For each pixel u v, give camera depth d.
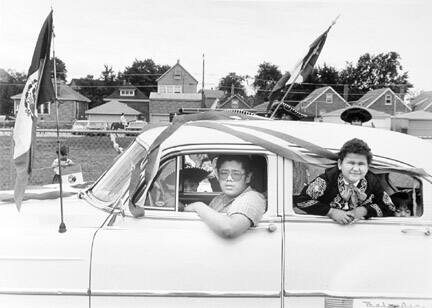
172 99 64.62
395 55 78.44
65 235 3.31
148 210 3.41
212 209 3.37
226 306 3.24
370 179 3.41
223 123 3.62
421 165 3.42
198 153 3.40
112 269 3.23
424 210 3.37
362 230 3.34
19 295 3.24
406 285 3.24
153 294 3.22
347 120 5.93
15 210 3.75
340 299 3.23
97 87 94.25
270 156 3.36
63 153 7.43
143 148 3.71
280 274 3.25
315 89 64.94
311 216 3.35
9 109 53.31
